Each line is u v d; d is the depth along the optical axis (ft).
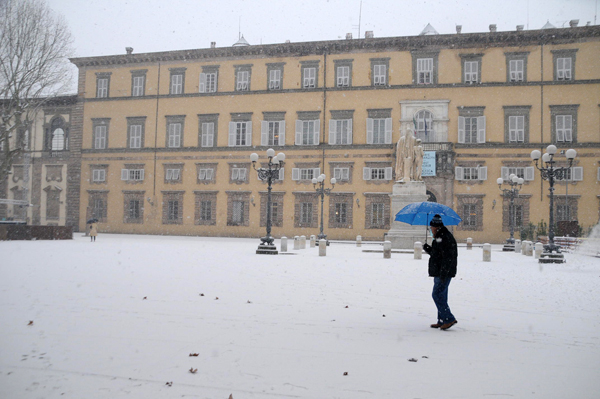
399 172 95.55
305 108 159.22
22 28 124.47
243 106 163.73
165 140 168.96
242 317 26.09
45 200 177.47
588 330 24.04
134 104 171.73
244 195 161.68
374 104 154.61
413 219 35.68
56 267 51.29
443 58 151.12
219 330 22.97
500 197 145.69
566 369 17.62
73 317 25.41
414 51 152.87
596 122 142.31
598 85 142.41
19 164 179.63
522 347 20.66
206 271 49.80
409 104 152.15
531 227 139.33
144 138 170.30
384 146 152.35
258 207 160.45
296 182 157.79
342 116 156.56
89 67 175.73
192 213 165.37
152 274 45.88
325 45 157.07
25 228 119.34
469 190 147.02
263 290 36.52
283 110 160.66
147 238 142.00
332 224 154.81
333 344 20.76
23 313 26.32
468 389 15.46
